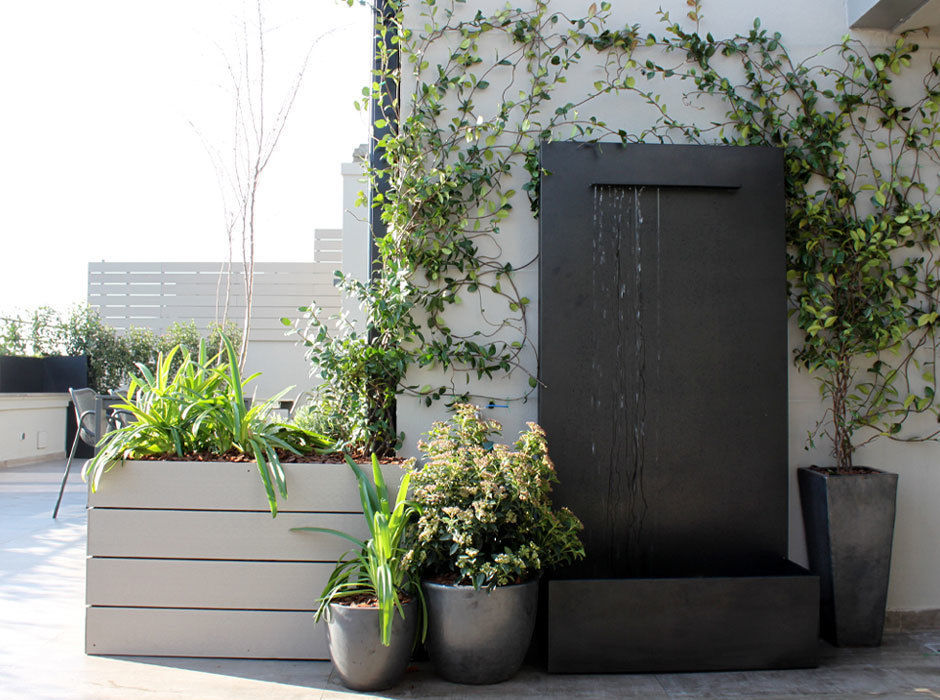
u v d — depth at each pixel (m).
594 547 2.74
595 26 2.96
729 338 2.82
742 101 2.99
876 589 2.71
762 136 2.99
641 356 2.79
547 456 2.59
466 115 2.93
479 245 2.91
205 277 10.12
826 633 2.75
